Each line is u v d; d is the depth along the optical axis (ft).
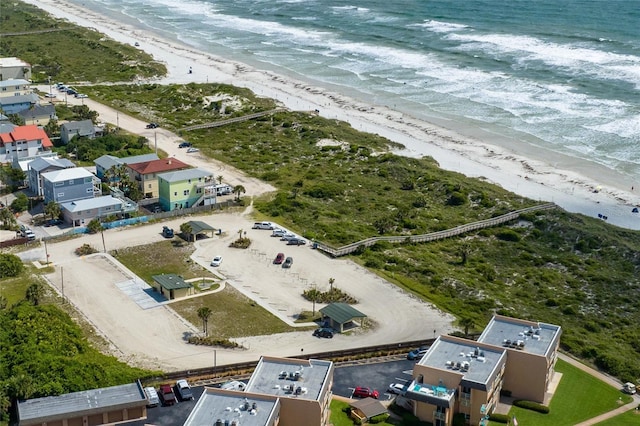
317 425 370.73
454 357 416.26
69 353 457.68
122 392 415.44
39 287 531.50
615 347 499.51
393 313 529.04
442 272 596.70
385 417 406.41
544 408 417.49
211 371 444.14
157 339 490.49
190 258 605.31
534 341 434.30
